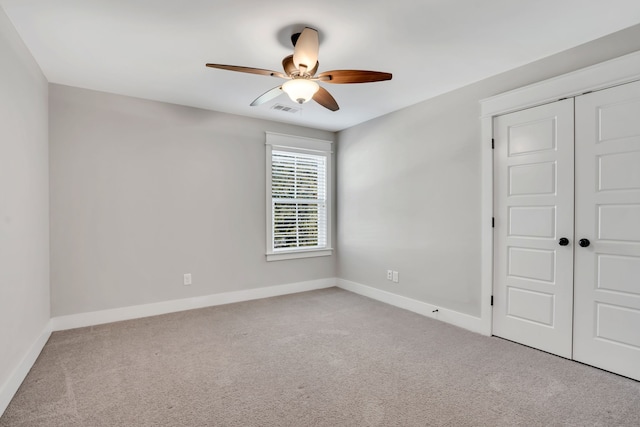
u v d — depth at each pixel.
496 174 2.88
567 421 1.73
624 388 2.04
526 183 2.67
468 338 2.87
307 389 2.05
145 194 3.49
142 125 3.47
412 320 3.35
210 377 2.20
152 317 3.46
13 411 1.83
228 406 1.87
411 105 3.66
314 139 4.67
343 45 2.37
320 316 3.48
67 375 2.22
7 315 1.92
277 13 1.97
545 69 2.55
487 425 1.70
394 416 1.78
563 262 2.47
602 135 2.25
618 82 2.16
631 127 2.13
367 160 4.30
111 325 3.20
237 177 4.07
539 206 2.59
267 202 4.29
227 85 3.11
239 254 4.09
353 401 1.92
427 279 3.50
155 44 2.34
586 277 2.35
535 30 2.17
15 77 2.11
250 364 2.39
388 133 3.97
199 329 3.10
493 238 2.90
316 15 2.00
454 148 3.22
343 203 4.75
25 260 2.27
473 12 1.97
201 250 3.83
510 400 1.92
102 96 3.26
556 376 2.20
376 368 2.32
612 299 2.23
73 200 3.13
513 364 2.38
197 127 3.79
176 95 3.38
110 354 2.55
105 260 3.29
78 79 2.96
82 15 1.98
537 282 2.62
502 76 2.82
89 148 3.20
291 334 2.97
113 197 3.32
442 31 2.18
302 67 2.09
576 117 2.38
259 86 3.13
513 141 2.75
